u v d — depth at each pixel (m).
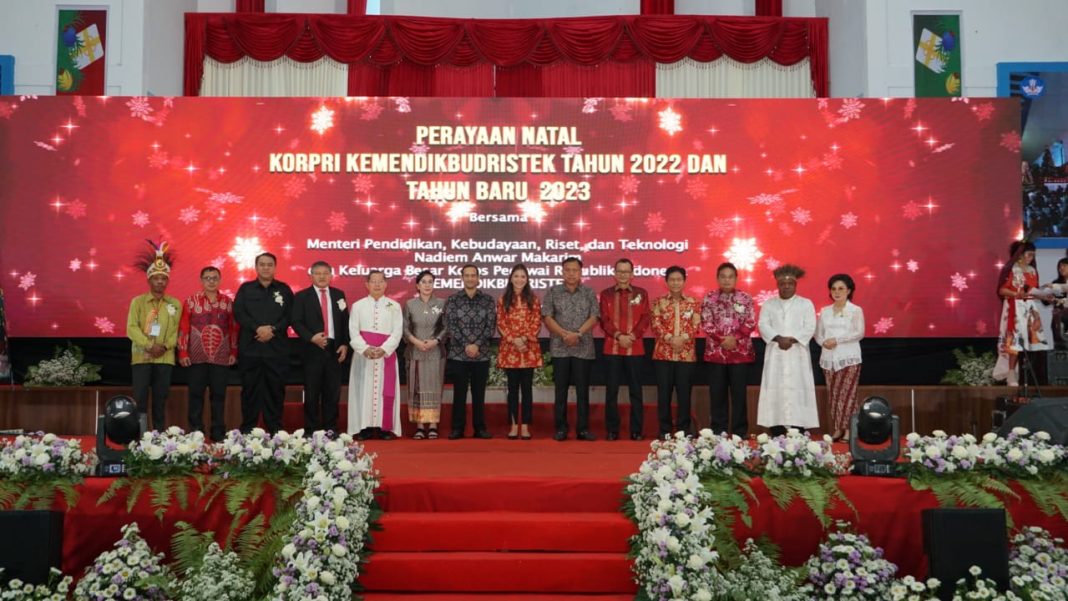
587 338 6.84
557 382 6.81
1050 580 3.86
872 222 8.40
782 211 8.41
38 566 3.76
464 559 4.04
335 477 4.05
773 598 3.69
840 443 6.71
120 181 8.31
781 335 6.88
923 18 9.34
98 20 9.17
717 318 6.82
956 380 8.12
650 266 8.40
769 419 6.89
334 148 8.42
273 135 8.41
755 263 8.40
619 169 8.45
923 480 4.21
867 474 4.34
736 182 8.45
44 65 9.09
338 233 8.38
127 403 4.33
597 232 8.42
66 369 7.91
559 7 11.43
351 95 10.34
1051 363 7.80
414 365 7.04
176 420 7.67
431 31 10.25
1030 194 9.08
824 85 10.39
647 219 8.43
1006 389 7.65
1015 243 7.89
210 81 10.36
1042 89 9.16
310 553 3.70
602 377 8.42
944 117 8.43
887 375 8.56
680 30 10.30
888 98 8.84
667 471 4.03
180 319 6.79
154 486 4.12
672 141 8.48
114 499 4.16
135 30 9.16
